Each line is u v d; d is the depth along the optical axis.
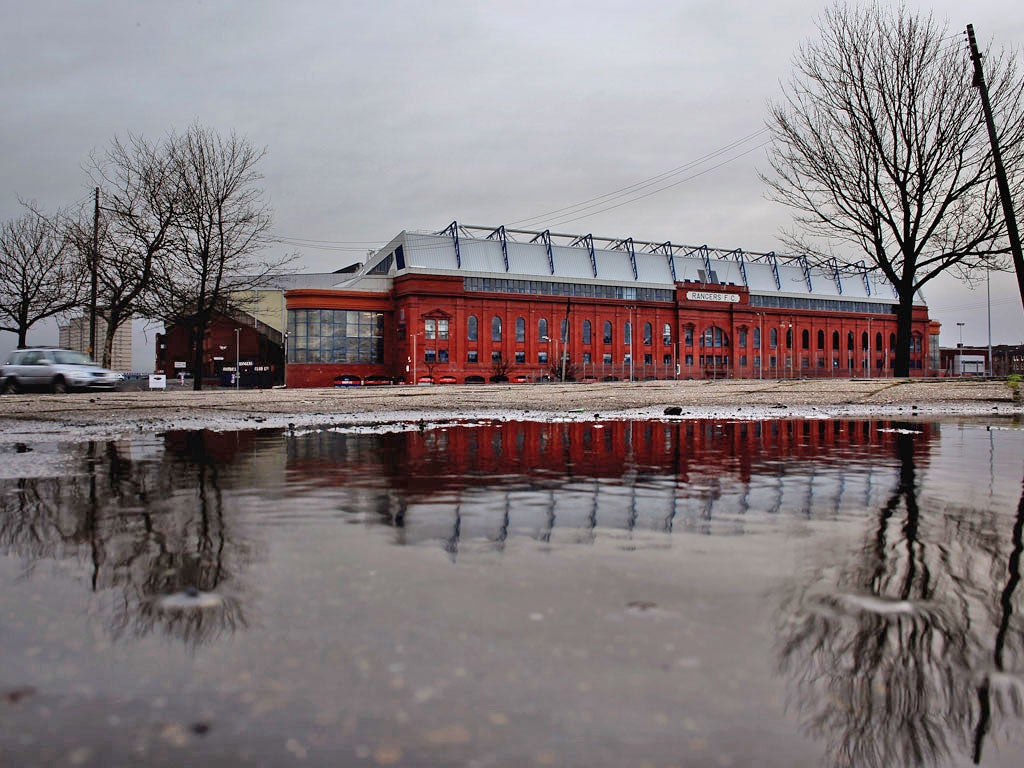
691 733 1.01
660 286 90.62
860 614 1.51
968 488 3.32
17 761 0.92
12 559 1.97
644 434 6.69
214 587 1.69
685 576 1.79
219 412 10.39
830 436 6.42
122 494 3.18
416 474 3.87
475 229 84.38
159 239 33.16
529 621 1.45
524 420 8.89
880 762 0.95
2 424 8.38
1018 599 1.62
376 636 1.37
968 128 18.89
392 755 0.94
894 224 20.23
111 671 1.21
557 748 0.96
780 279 101.38
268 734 1.00
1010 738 1.02
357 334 79.94
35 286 40.62
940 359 127.38
